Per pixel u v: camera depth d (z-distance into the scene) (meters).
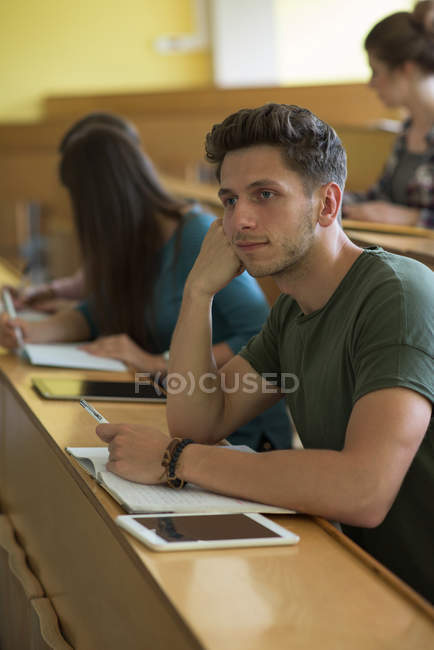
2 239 9.78
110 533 1.92
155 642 1.61
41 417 2.74
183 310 2.52
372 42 4.94
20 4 12.48
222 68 12.20
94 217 3.76
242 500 1.97
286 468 1.92
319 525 1.90
